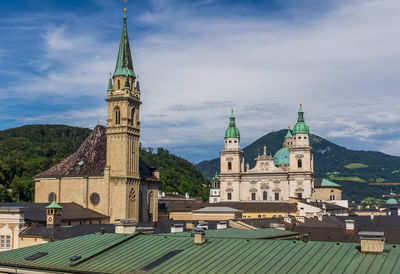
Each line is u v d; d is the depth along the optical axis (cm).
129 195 14412
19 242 10175
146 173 16025
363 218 13338
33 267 5662
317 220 12950
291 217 12800
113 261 5484
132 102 14850
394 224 12269
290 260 4838
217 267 4891
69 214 13175
